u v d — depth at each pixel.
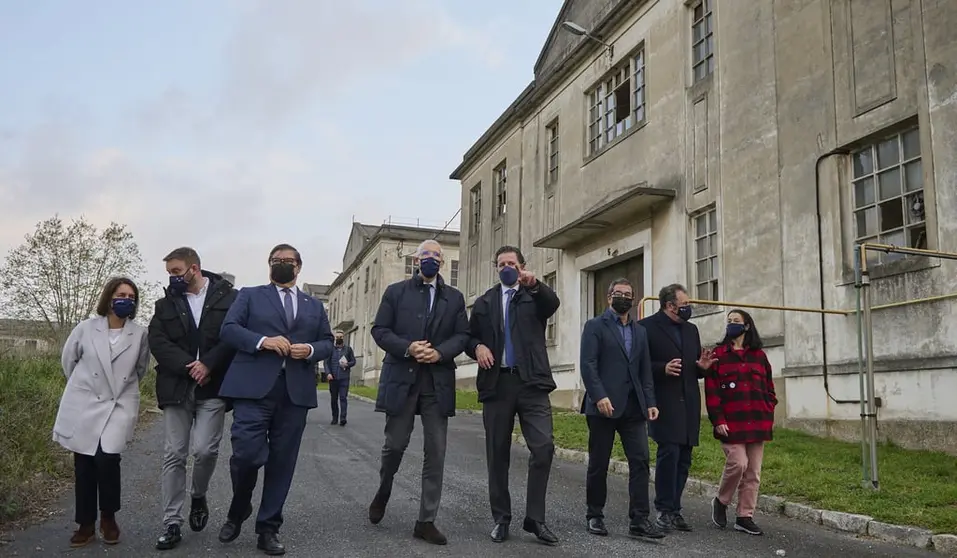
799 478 7.50
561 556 5.12
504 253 5.70
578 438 11.08
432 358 5.45
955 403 8.62
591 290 17.92
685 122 14.09
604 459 5.82
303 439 11.67
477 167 26.09
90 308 20.66
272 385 5.07
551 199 19.89
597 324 5.91
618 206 14.90
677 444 6.05
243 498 5.16
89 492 5.19
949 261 8.90
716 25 13.38
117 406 5.32
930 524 5.80
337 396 14.47
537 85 20.78
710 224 13.40
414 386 5.57
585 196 17.91
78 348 5.37
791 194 11.35
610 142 16.84
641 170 15.48
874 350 9.75
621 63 16.83
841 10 10.70
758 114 12.16
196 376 5.12
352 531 5.66
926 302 9.10
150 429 12.14
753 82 12.34
